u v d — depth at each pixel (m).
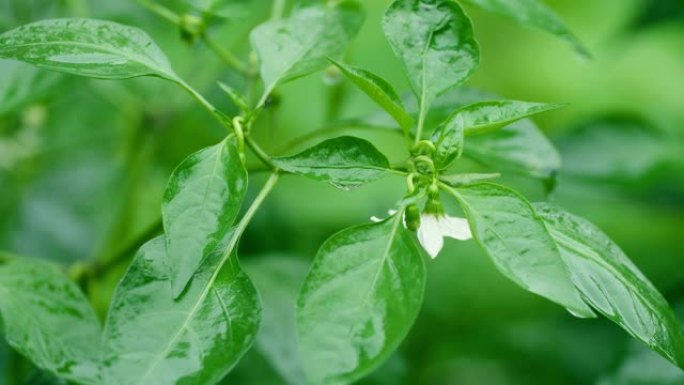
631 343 0.88
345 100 0.99
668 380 0.86
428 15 0.76
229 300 0.71
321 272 0.70
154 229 0.85
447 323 1.17
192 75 1.02
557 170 0.84
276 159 0.73
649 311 0.73
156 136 1.02
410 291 0.70
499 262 0.70
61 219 1.14
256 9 1.00
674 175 1.10
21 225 1.13
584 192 1.02
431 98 0.76
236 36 1.03
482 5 0.84
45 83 0.86
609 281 0.73
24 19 0.99
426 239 0.73
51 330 0.77
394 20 0.76
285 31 0.79
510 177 1.05
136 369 0.70
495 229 0.71
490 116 0.74
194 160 0.72
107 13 1.01
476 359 1.17
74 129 1.14
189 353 0.70
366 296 0.70
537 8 0.84
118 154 1.10
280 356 0.90
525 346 1.12
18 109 0.86
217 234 0.71
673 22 1.23
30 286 0.78
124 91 1.02
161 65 0.75
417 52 0.76
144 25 1.03
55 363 0.76
